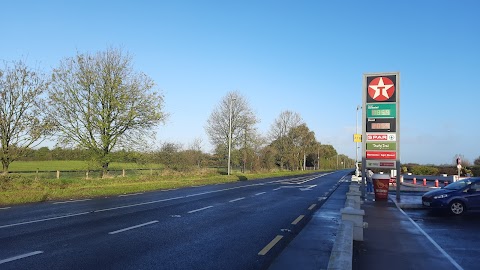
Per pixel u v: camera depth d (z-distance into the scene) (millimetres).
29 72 23281
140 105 31094
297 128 69750
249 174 46125
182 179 32031
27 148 23531
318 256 7254
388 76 18891
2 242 8188
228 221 11492
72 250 7496
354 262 7047
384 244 8703
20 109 23000
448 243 8969
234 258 7055
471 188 14273
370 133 19078
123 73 30781
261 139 54562
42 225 10383
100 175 30516
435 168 49500
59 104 28656
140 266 6418
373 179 18812
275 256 7250
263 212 13664
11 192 18109
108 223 10789
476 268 6793
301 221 11711
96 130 30031
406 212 15023
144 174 32781
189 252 7480
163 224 10742
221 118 53812
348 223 7348
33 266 6336
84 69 29750
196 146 47281
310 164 99188
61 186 22266
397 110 18734
